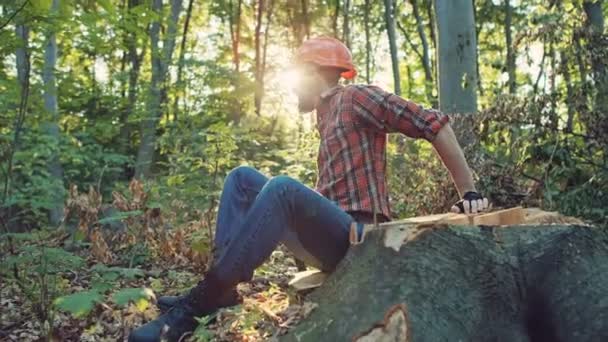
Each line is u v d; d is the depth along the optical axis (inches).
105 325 113.0
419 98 648.4
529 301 84.0
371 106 97.3
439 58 231.5
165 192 213.5
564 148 169.8
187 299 93.0
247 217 88.5
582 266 84.2
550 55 175.0
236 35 694.5
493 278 82.7
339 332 82.4
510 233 86.0
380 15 759.7
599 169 169.2
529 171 175.2
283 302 112.3
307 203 89.4
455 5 227.3
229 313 93.1
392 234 85.0
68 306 78.4
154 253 159.0
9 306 125.3
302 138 278.5
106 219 147.9
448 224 84.6
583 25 176.1
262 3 691.4
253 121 340.2
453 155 94.0
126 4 509.7
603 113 165.0
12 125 321.4
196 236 154.8
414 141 217.3
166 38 503.5
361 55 771.4
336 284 87.2
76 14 220.2
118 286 136.1
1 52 162.4
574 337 81.6
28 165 350.6
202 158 240.2
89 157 431.8
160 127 478.3
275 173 294.4
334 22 698.2
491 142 177.2
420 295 80.0
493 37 687.1
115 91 528.1
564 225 86.9
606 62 167.0
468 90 225.6
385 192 101.0
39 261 129.2
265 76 641.0
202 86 507.8
